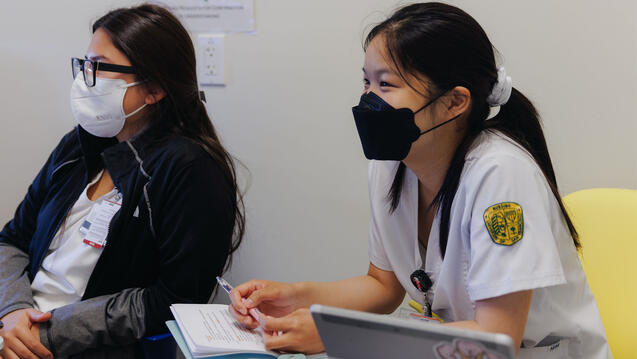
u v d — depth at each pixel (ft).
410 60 3.28
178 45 4.99
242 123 6.70
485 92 3.41
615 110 5.62
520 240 3.07
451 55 3.27
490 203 3.18
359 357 2.50
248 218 6.89
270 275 6.95
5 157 7.30
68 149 5.42
